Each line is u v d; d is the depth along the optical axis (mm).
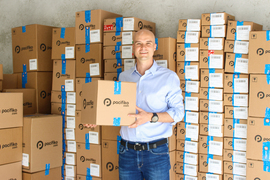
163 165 1645
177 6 2725
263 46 1925
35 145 2287
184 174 2336
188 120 2295
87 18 2510
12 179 2227
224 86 2168
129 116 1536
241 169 2104
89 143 2508
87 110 1616
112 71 2410
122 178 1712
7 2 3795
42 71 2871
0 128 2131
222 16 2166
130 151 1681
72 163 2613
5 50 3846
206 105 2234
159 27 2809
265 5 2373
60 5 3387
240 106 2111
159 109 1706
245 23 2080
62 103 2643
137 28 2404
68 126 2613
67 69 2621
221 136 2184
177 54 2314
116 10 3033
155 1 2822
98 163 2467
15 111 2232
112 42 2406
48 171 2426
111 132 2398
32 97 2766
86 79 2518
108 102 1490
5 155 2176
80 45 2551
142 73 1798
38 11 3549
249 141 1979
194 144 2277
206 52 2217
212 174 2219
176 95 1682
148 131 1651
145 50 1707
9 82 2883
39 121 2318
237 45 2107
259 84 1944
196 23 2260
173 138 2316
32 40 2820
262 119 1934
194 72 2260
